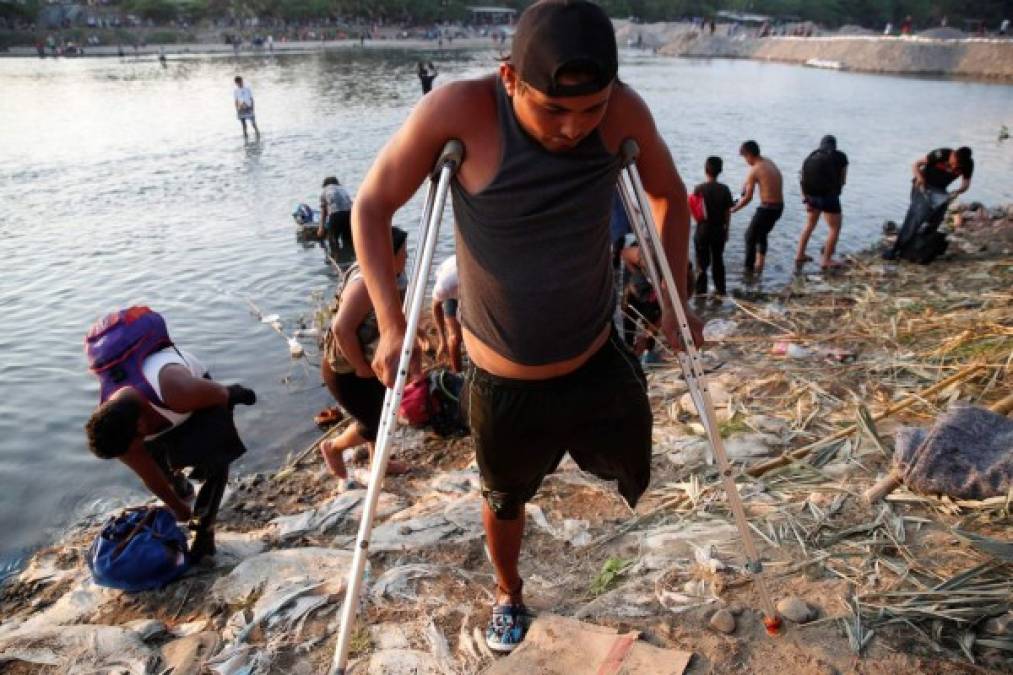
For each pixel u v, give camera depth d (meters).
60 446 6.07
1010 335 5.58
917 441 3.63
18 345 8.02
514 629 2.85
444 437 5.70
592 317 2.22
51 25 79.38
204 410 3.81
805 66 60.19
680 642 2.74
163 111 26.84
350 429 4.73
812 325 7.84
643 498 4.12
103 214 13.34
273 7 88.00
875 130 23.36
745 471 4.19
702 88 37.09
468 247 2.15
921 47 52.84
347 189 15.22
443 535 3.90
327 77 40.66
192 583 3.81
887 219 13.40
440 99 2.04
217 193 14.90
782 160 18.36
